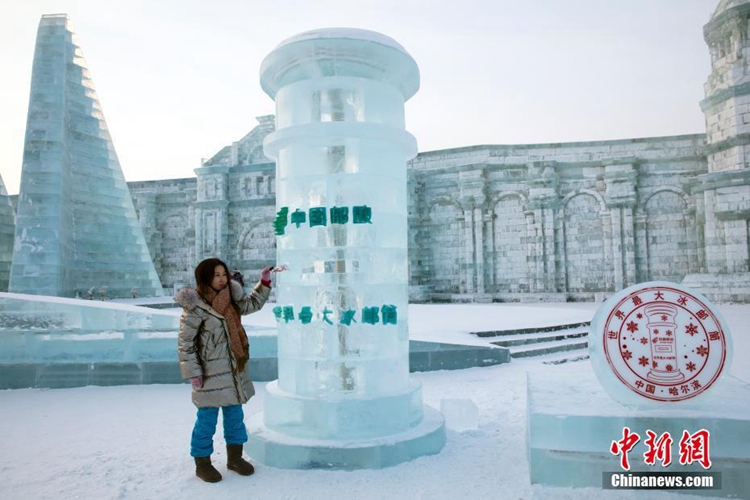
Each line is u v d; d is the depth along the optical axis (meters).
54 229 17.95
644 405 4.40
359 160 5.24
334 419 4.92
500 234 32.53
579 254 31.14
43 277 17.67
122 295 21.20
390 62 5.39
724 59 27.70
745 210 26.08
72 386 8.91
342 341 5.13
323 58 5.23
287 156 5.44
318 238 5.22
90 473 4.68
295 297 5.29
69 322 9.07
